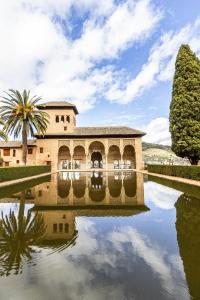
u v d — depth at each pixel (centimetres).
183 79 2688
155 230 675
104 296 342
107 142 4428
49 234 643
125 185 1844
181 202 1083
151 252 508
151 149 13412
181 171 2245
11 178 2131
